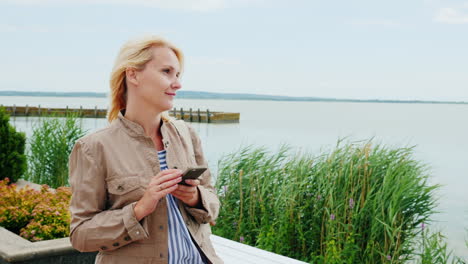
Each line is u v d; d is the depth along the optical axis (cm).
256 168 494
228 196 490
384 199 385
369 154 435
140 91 152
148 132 158
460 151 1897
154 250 148
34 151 720
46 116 754
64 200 413
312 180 450
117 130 153
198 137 177
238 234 460
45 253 300
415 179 405
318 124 4700
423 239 391
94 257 324
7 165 549
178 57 158
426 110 14050
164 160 159
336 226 407
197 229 162
